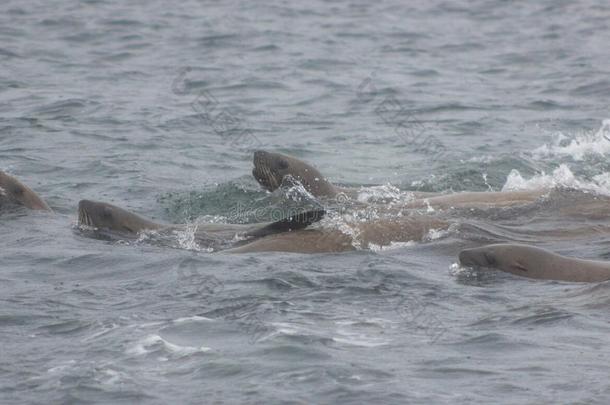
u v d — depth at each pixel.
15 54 125.06
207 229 64.06
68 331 43.19
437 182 79.31
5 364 39.25
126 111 100.38
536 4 164.38
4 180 70.75
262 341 41.25
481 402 35.44
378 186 76.50
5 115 97.38
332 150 88.75
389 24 150.00
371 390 36.47
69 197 73.81
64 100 103.50
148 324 43.72
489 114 102.19
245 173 81.31
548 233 62.31
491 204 68.69
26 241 61.41
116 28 141.38
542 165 84.88
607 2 164.38
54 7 154.50
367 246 58.91
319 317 44.53
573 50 132.38
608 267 52.12
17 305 47.03
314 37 139.75
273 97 107.81
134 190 75.81
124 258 56.53
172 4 160.38
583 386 36.72
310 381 37.28
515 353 40.19
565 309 45.84
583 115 101.69
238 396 36.12
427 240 59.91
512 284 50.94
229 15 152.75
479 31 145.75
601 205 67.69
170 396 36.28
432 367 38.69
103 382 37.50
